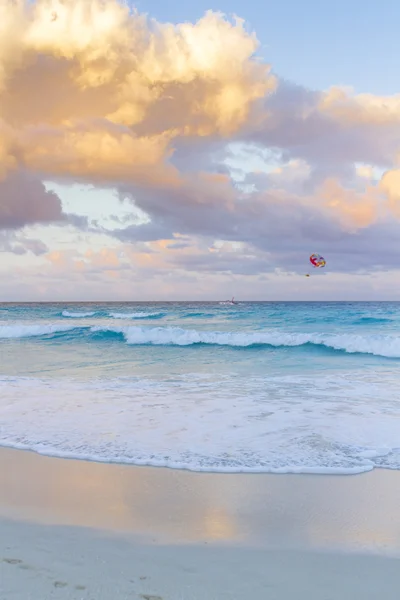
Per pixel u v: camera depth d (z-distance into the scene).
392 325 31.66
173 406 8.88
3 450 6.34
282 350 20.27
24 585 3.11
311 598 3.05
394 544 3.82
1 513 4.40
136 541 3.84
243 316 41.84
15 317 47.97
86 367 15.79
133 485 5.10
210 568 3.42
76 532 4.00
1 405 9.01
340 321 34.41
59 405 9.00
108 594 3.02
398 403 9.09
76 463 5.80
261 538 3.92
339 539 3.91
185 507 4.54
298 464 5.68
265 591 3.12
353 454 6.03
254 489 4.98
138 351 20.64
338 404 8.99
